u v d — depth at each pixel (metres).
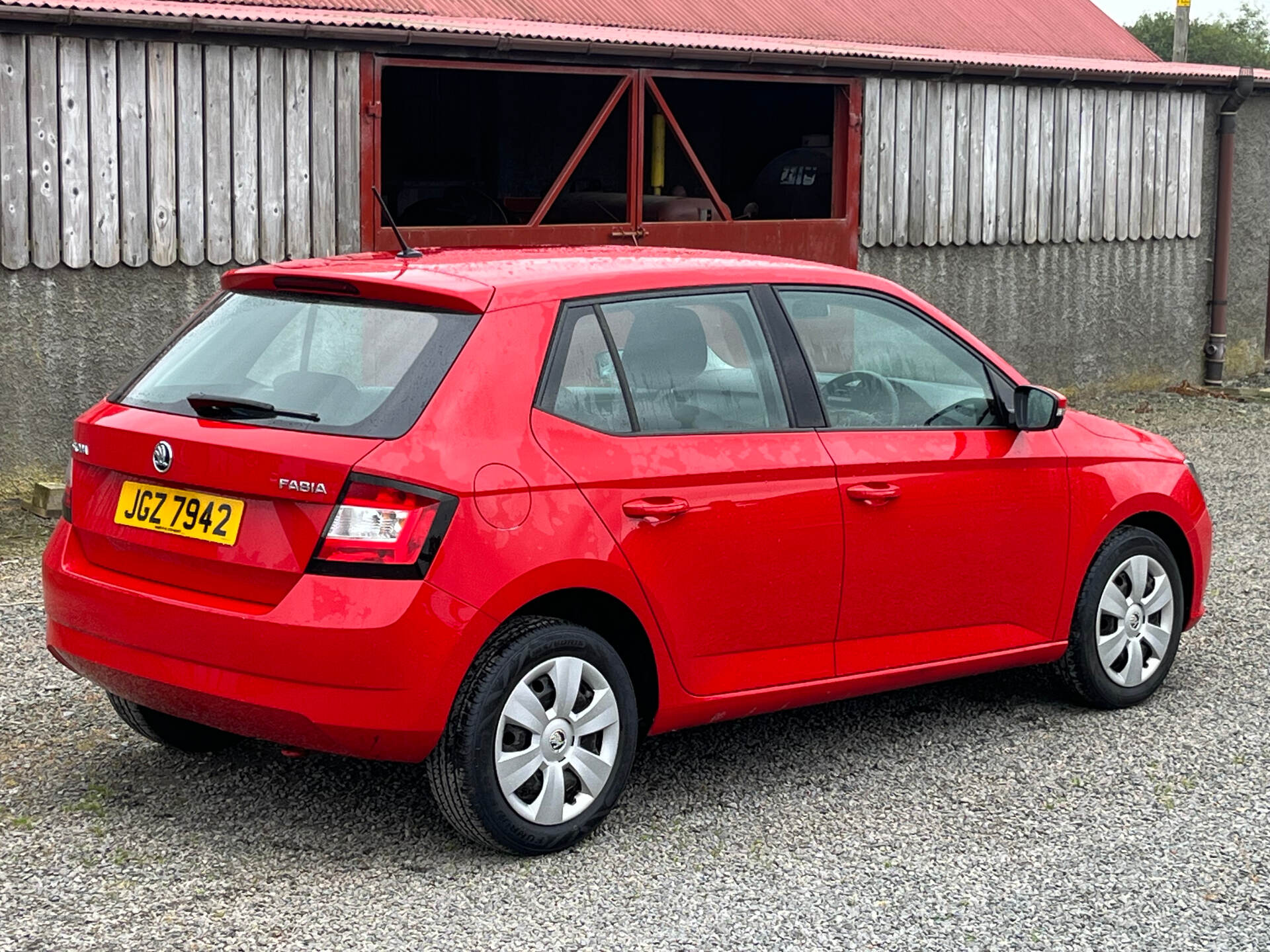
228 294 4.77
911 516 5.09
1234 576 8.02
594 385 4.47
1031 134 13.86
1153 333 15.27
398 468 4.01
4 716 5.49
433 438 4.10
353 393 4.20
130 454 4.35
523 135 15.91
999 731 5.57
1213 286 15.58
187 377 4.50
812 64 11.93
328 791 4.86
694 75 11.58
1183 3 18.44
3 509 8.94
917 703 5.91
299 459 4.02
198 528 4.20
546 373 4.36
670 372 4.65
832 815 4.75
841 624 4.98
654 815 4.73
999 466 5.32
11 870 4.22
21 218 9.03
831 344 5.08
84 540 4.54
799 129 15.95
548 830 4.34
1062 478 5.52
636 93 11.33
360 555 3.98
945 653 5.28
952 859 4.44
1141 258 15.00
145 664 4.26
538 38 10.48
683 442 4.60
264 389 4.31
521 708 4.24
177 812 4.66
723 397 4.76
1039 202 14.04
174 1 9.71
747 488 4.68
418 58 10.38
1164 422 13.61
